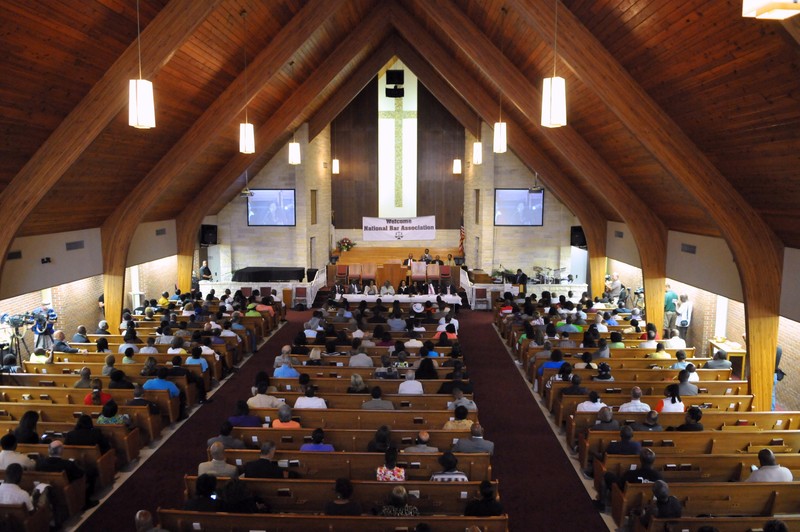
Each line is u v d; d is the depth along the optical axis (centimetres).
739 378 1288
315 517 543
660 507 572
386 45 2028
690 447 759
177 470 823
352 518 539
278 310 1739
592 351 1162
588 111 1198
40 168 987
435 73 2030
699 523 554
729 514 636
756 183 920
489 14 1165
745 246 997
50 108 926
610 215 1698
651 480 648
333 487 630
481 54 1280
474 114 2061
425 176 2731
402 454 698
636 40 864
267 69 1273
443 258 2594
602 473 723
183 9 939
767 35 643
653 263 1409
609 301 1791
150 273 1916
